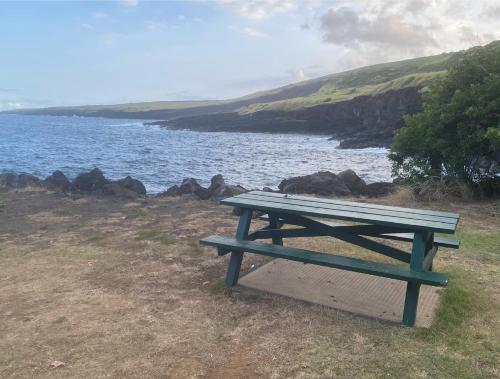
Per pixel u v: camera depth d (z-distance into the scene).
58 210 10.20
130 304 4.93
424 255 4.57
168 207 10.44
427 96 13.28
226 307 4.77
